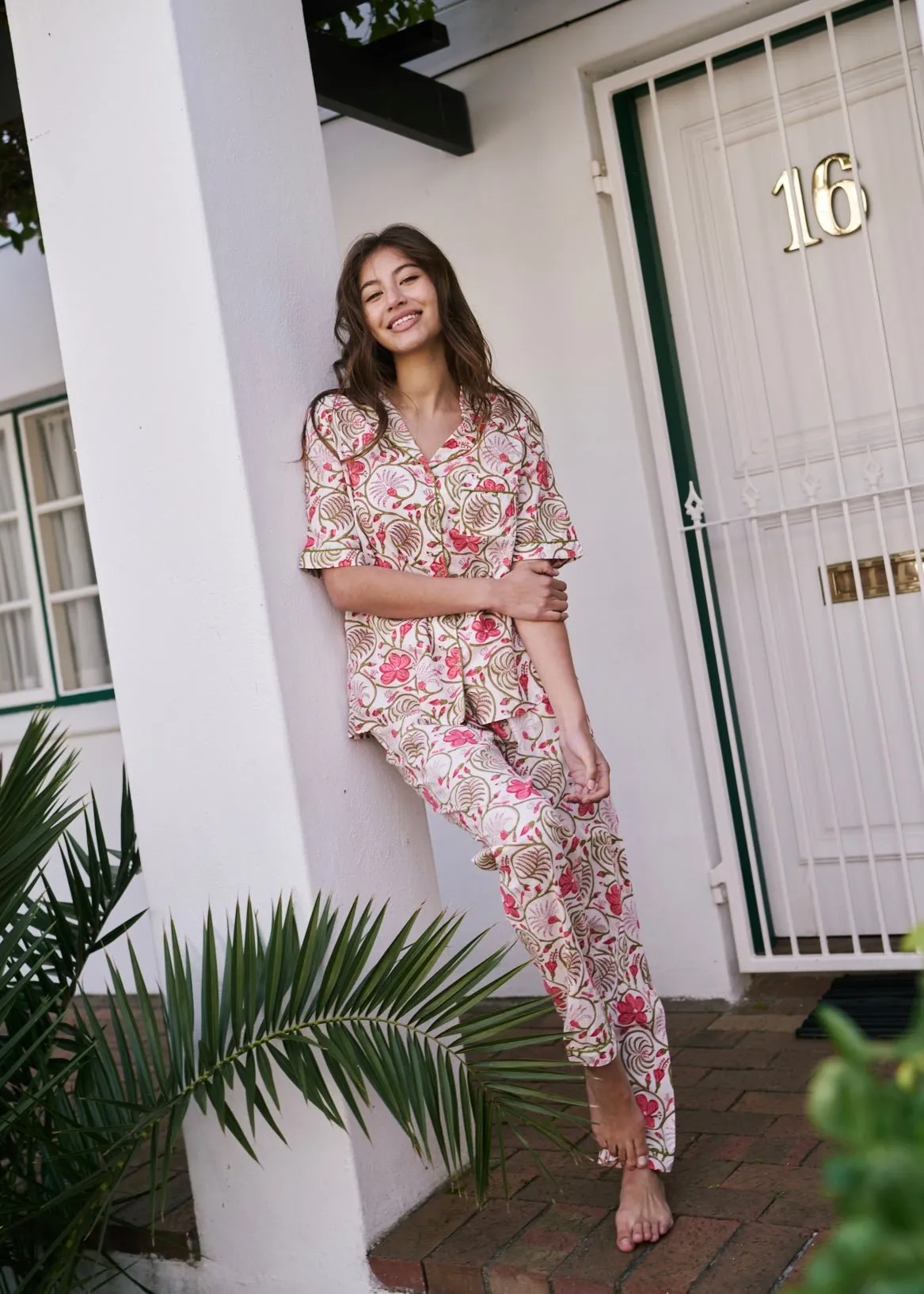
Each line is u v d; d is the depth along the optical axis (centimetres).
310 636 263
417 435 258
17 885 241
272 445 262
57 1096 256
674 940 377
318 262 282
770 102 362
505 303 387
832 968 356
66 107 267
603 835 254
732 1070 319
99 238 266
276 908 246
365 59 351
